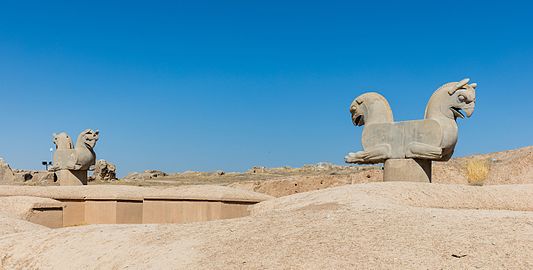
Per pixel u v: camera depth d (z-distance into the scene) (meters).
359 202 10.05
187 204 16.17
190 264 7.20
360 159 14.77
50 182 32.66
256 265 6.74
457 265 6.14
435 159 13.80
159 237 8.73
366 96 14.95
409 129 13.95
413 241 6.88
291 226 8.09
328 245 7.02
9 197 15.38
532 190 13.15
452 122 13.73
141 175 38.19
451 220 7.64
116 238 9.10
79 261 8.59
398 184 12.19
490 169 25.69
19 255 9.44
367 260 6.46
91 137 21.48
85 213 18.02
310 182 26.61
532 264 5.95
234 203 16.05
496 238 6.70
